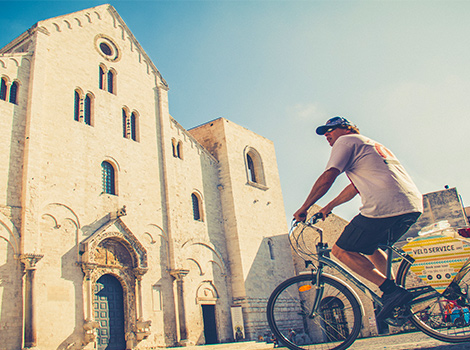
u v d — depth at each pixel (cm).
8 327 2112
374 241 584
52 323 2291
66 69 2825
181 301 3105
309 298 652
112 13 3359
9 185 2311
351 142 591
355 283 605
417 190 576
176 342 2994
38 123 2514
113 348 2620
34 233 2312
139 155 3200
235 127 4359
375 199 560
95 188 2769
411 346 582
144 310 2848
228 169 4041
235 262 3766
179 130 3722
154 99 3541
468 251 550
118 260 2802
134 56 3462
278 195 4669
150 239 3077
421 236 584
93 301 2583
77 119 2836
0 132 2348
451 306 550
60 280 2398
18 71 2547
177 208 3369
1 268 2169
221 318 3488
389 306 567
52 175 2522
